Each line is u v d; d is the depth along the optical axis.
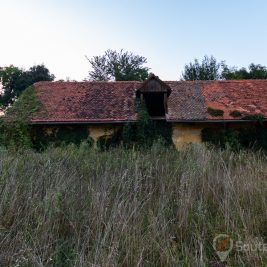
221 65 45.03
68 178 5.57
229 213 4.60
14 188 4.89
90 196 5.05
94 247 3.78
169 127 18.36
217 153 7.76
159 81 18.83
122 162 6.60
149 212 4.43
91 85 21.89
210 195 5.29
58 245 3.99
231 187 5.23
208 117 17.88
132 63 46.31
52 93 21.00
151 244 3.86
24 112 19.03
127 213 4.35
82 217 4.50
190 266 3.55
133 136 18.08
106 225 4.16
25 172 5.80
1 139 17.78
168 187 5.45
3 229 4.04
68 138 18.38
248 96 19.97
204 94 20.44
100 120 17.98
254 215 4.66
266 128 18.03
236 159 7.18
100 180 5.49
